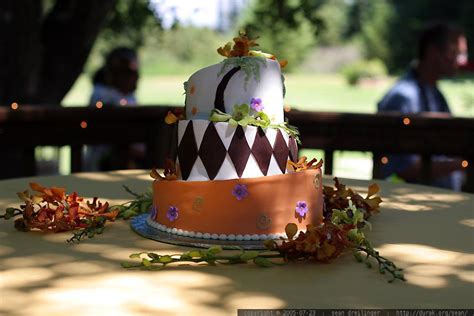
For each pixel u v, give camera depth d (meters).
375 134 3.37
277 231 1.71
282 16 6.20
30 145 3.28
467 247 1.73
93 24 4.86
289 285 1.40
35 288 1.35
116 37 7.34
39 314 1.20
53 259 1.57
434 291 1.37
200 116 1.79
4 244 1.70
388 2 31.78
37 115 3.26
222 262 1.56
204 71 1.79
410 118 3.35
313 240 1.56
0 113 3.19
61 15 4.84
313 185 1.78
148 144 3.51
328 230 1.58
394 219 2.06
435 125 3.36
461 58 4.29
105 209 1.92
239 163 1.72
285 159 1.79
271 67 1.77
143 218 1.98
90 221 1.84
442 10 28.02
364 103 20.03
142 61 30.50
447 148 3.37
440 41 4.15
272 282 1.42
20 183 2.53
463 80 19.97
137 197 2.19
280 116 1.80
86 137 3.38
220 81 1.75
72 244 1.71
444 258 1.62
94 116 3.38
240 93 1.74
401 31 30.00
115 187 2.48
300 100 20.80
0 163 4.11
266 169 1.74
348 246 1.62
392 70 30.44
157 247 1.68
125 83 5.10
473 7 25.67
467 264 1.57
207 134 1.72
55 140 3.33
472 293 1.36
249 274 1.48
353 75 27.88
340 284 1.41
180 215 1.76
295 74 32.59
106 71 5.14
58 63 4.81
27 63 4.58
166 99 20.08
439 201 2.37
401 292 1.36
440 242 1.78
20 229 1.84
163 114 3.46
